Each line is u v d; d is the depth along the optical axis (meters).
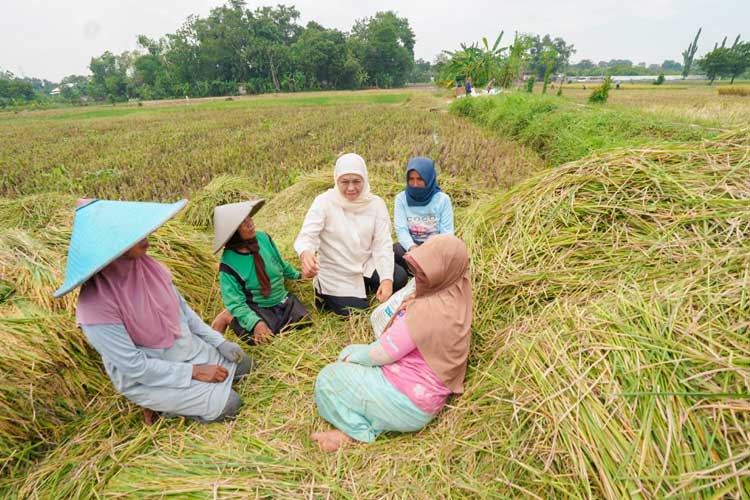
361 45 76.31
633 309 1.93
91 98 88.25
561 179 3.14
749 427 1.33
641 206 2.67
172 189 8.33
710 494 1.28
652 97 23.64
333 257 3.21
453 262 2.06
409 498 1.79
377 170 7.81
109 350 2.00
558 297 2.42
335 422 2.19
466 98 17.83
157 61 77.25
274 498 1.81
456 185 5.96
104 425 2.36
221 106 39.19
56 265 3.06
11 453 2.19
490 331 2.62
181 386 2.23
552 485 1.53
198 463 2.04
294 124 18.33
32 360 2.42
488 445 1.84
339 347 2.92
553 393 1.74
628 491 1.39
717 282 1.90
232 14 71.50
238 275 2.90
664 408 1.50
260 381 2.65
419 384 2.08
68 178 9.32
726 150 2.76
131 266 2.08
